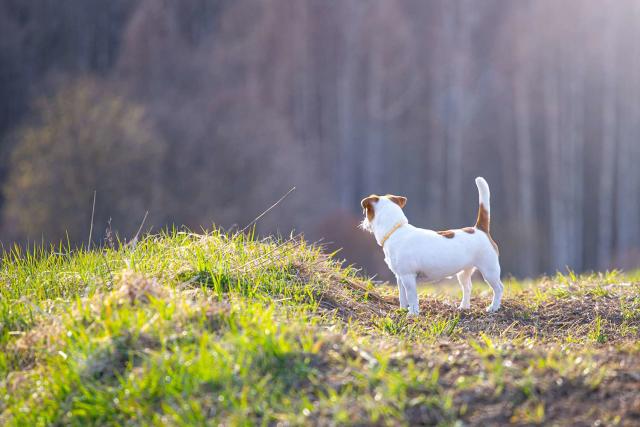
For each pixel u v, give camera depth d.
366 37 44.19
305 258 7.35
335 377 4.58
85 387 4.66
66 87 27.52
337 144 44.03
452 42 45.16
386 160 44.69
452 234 6.70
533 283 10.02
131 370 4.71
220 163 27.66
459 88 42.84
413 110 45.25
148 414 4.38
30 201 23.06
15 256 7.11
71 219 22.47
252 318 5.18
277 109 40.50
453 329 6.35
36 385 4.85
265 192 27.44
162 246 7.07
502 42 42.88
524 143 39.34
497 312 6.99
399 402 4.30
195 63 37.06
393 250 6.68
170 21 41.78
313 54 45.28
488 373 4.62
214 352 4.68
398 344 5.28
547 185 42.66
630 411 4.16
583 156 42.94
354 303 6.74
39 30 42.03
